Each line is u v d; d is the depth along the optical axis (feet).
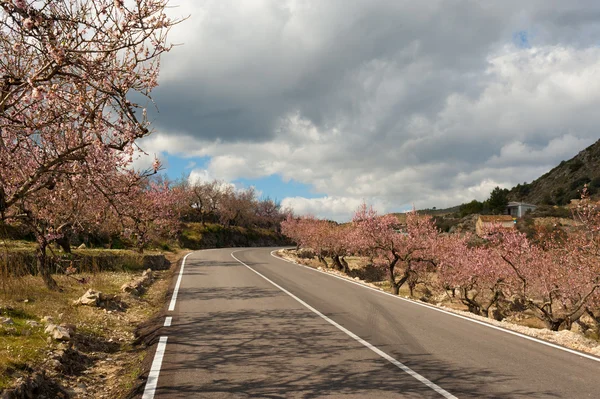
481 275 67.41
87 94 17.70
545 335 32.09
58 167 20.35
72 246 79.56
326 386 18.43
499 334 30.09
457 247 77.71
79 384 19.66
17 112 17.06
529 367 21.67
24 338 22.86
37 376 18.11
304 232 144.77
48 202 37.83
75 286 45.47
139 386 18.52
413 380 19.30
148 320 35.01
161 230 115.55
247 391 17.80
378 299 47.37
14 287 35.09
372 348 25.29
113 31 17.35
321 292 52.03
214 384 18.69
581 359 23.49
